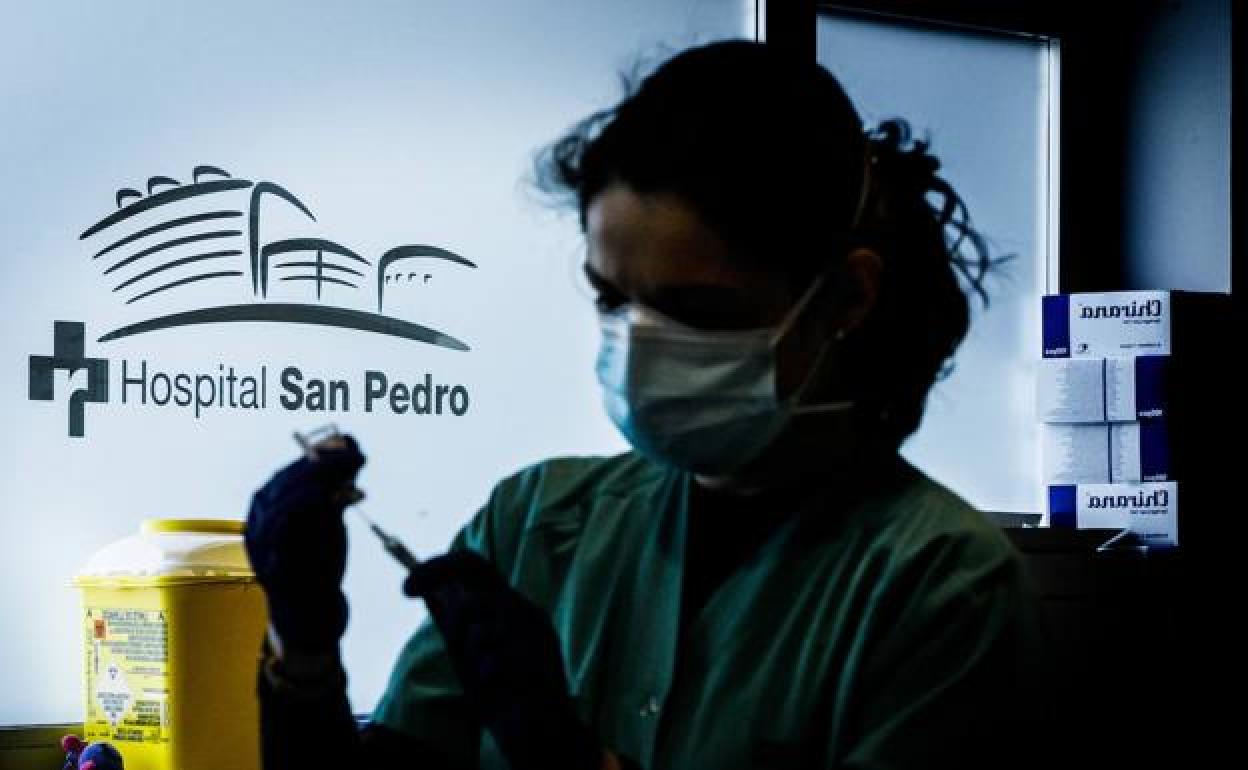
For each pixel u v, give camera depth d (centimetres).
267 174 447
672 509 156
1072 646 432
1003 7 541
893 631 140
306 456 138
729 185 138
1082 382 482
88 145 425
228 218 441
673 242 140
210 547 384
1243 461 486
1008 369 534
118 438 425
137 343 429
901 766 135
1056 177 553
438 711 156
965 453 521
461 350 467
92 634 388
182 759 377
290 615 136
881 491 150
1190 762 451
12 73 417
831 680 141
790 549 148
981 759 137
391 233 461
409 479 457
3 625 409
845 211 144
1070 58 555
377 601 446
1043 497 498
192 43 439
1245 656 466
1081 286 555
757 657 145
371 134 460
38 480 415
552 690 134
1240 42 542
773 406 146
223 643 382
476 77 473
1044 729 141
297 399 447
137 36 432
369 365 455
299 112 452
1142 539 474
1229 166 539
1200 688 457
